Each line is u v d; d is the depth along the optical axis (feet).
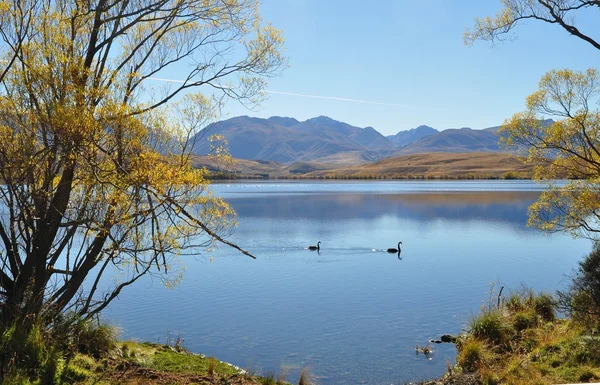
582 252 120.98
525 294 59.67
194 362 35.94
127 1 31.45
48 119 26.96
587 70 49.26
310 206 281.74
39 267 30.12
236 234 164.14
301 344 53.93
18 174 27.55
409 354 49.90
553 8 40.98
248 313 67.10
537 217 56.95
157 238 30.17
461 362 42.24
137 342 42.60
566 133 50.78
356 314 66.59
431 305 70.90
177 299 75.05
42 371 25.48
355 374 44.27
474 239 148.56
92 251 32.22
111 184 28.02
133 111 29.01
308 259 116.78
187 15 32.42
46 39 29.94
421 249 130.62
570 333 40.57
